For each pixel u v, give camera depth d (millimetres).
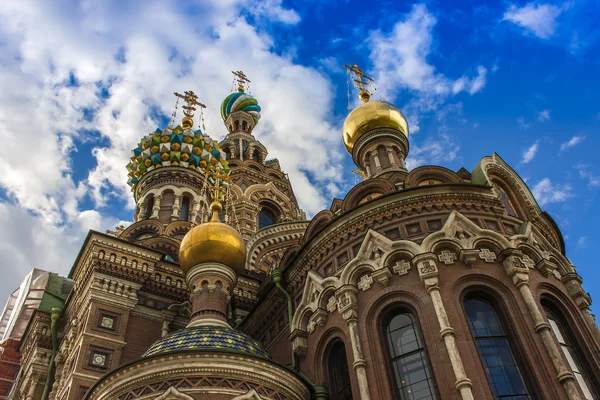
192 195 37188
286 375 16688
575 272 18828
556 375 15008
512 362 15906
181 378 15586
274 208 44938
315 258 20797
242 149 51594
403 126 30578
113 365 21078
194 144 39594
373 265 18469
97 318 22016
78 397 19672
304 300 20125
